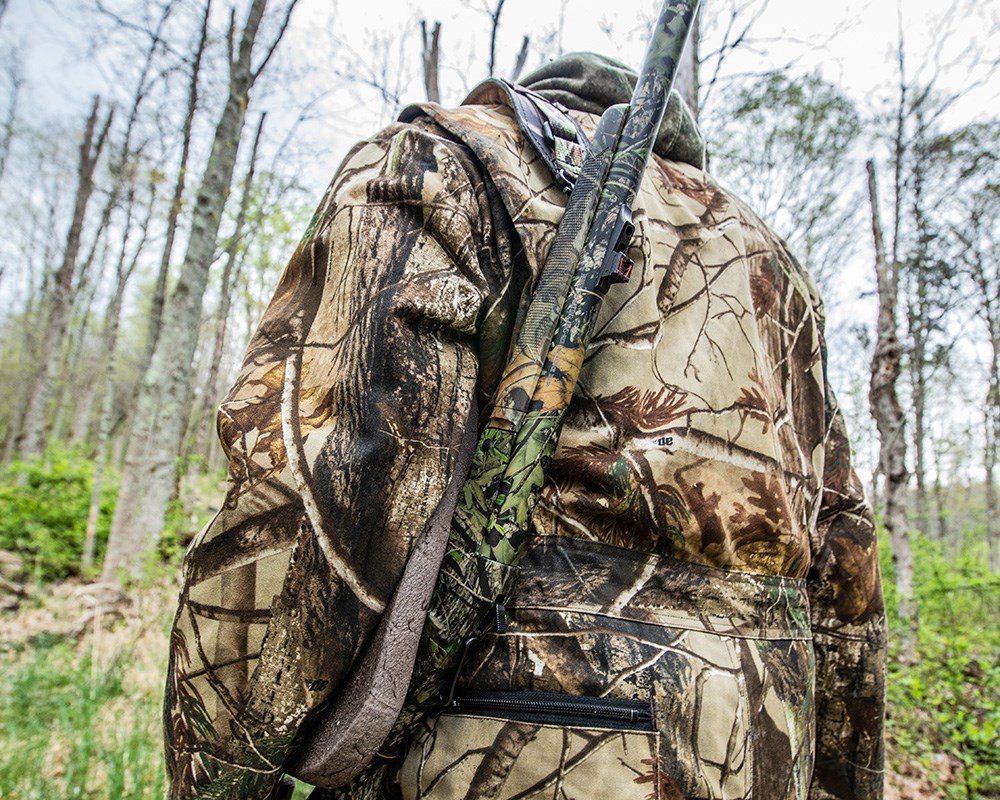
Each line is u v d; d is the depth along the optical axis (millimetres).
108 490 9570
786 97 8438
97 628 4074
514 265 658
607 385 672
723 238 828
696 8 747
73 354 26500
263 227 11297
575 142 750
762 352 809
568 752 569
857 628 887
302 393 587
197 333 7184
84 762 2420
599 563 632
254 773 565
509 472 599
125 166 14203
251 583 546
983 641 5348
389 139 688
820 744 911
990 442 21625
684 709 604
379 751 610
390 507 559
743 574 701
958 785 3375
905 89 9242
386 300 584
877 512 12898
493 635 602
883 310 6914
